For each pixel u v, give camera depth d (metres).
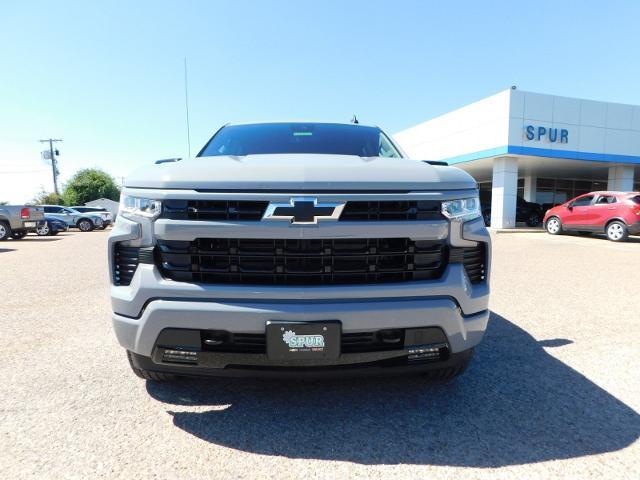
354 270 1.85
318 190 1.80
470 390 2.46
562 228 14.24
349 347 1.86
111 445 1.88
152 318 1.83
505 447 1.88
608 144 18.19
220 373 1.92
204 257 1.84
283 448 1.86
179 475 1.68
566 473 1.70
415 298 1.86
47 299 4.84
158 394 2.38
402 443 1.91
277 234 1.78
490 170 23.20
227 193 1.79
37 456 1.80
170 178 1.85
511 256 8.92
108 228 27.11
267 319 1.78
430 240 1.89
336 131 3.27
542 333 3.56
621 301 4.74
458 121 19.58
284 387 2.47
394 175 1.88
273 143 3.06
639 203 11.86
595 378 2.64
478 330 2.02
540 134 17.00
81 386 2.49
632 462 1.77
